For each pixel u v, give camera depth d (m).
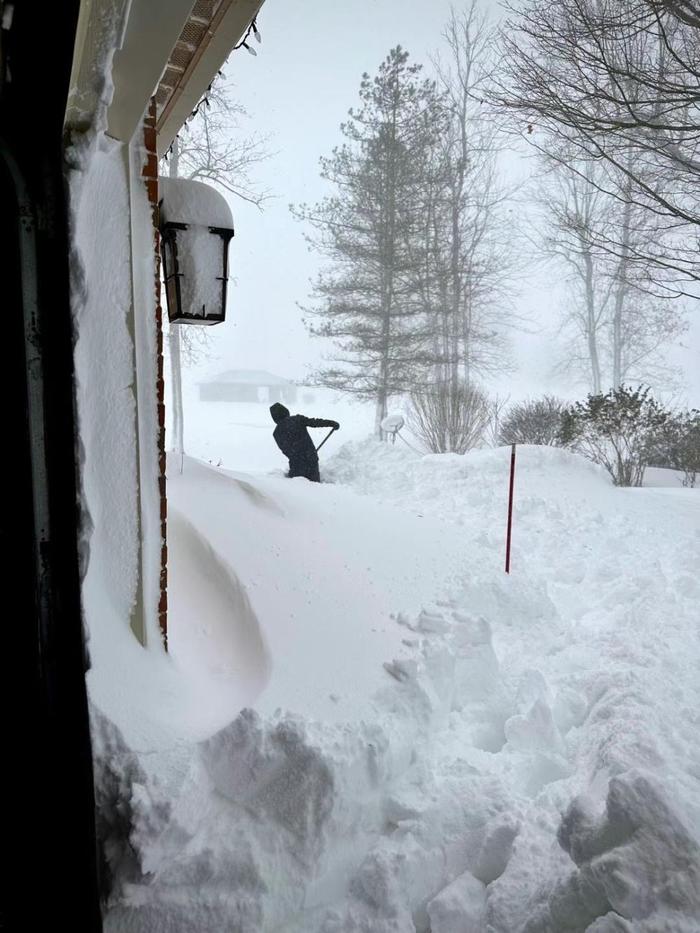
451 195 22.83
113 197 2.25
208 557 3.17
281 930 1.89
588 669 3.41
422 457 10.27
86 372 2.24
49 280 1.65
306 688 2.51
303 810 2.04
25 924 1.60
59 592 1.70
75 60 1.84
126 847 1.92
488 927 1.87
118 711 2.15
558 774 2.55
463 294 24.31
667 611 4.22
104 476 2.31
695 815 2.06
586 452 11.60
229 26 3.32
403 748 2.38
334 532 3.98
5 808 1.66
